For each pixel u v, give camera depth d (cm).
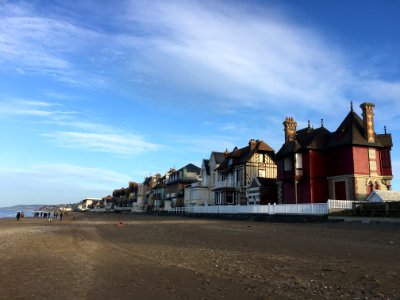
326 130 4166
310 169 3906
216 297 862
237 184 5506
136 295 896
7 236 2705
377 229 2167
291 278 1037
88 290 952
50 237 2591
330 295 851
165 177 10344
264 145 5491
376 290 877
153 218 6175
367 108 3725
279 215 3497
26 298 882
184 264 1319
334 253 1431
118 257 1537
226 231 2636
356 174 3575
